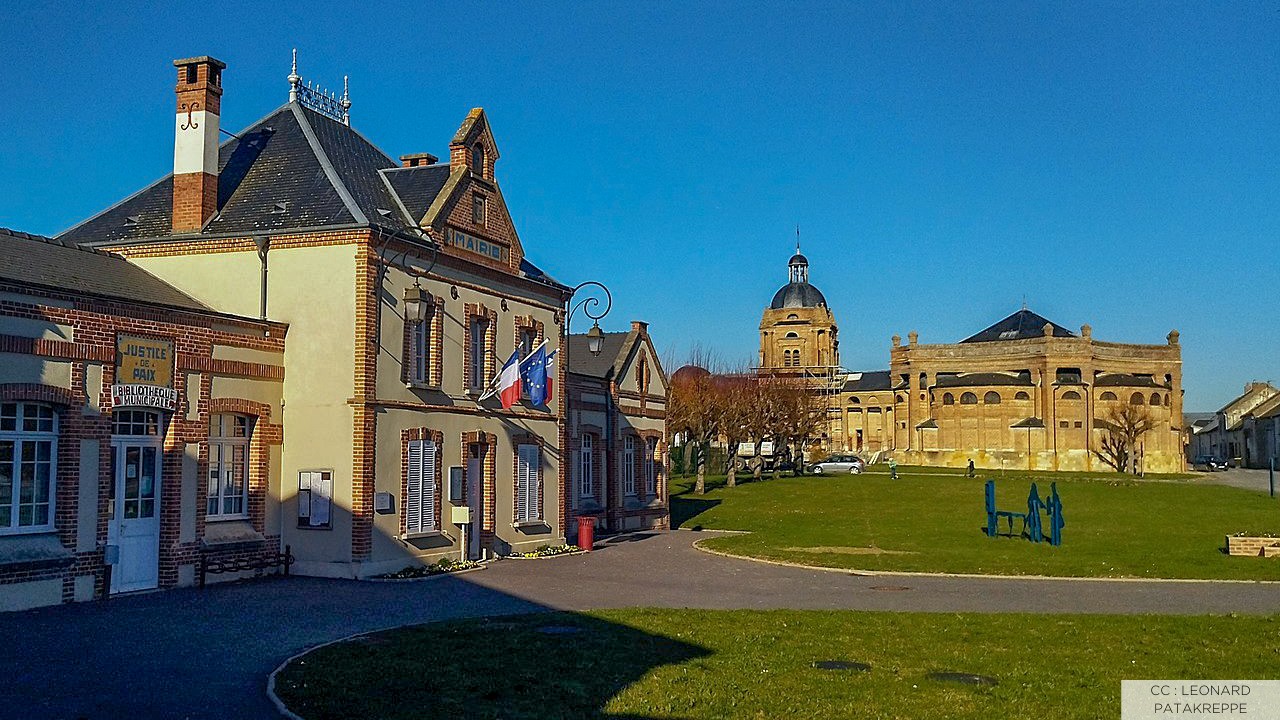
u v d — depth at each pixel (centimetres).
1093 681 1198
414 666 1221
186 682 1160
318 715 1008
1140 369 9956
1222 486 5994
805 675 1205
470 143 2631
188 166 2377
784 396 7056
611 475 3638
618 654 1316
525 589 2064
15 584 1670
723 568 2512
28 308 1712
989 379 9906
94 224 2489
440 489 2477
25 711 1025
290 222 2314
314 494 2217
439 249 2459
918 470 8712
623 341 3994
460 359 2577
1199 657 1342
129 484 1912
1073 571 2428
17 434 1705
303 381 2250
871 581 2284
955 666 1271
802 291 11956
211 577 2052
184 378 2005
